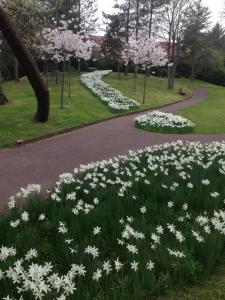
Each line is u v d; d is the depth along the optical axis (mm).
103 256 4629
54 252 4668
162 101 36375
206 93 52812
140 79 52656
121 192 6328
